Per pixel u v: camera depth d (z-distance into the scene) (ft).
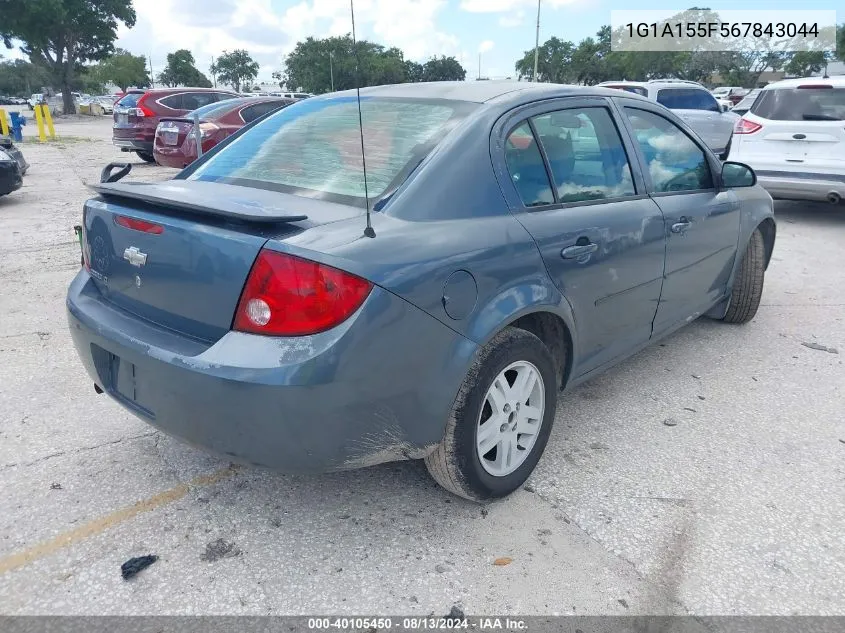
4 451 10.22
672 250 11.71
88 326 8.50
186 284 7.54
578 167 10.09
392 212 7.81
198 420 7.31
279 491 9.37
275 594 7.48
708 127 43.57
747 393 12.69
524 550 8.22
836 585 7.72
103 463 9.97
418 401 7.55
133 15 172.14
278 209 7.43
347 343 6.82
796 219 29.73
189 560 7.99
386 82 11.34
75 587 7.54
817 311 17.51
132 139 47.06
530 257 8.62
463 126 8.80
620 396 12.51
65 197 34.14
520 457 9.16
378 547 8.25
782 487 9.62
